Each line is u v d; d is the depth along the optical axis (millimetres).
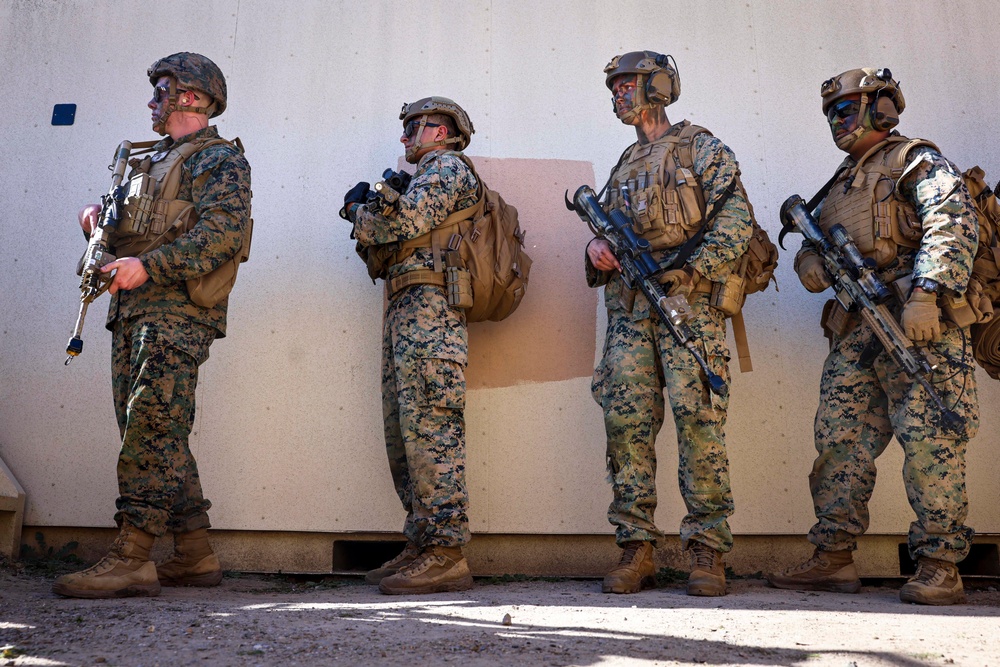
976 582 4020
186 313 3189
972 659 2135
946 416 3143
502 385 4270
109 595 2963
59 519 4156
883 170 3525
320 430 4227
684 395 3402
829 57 4652
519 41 4625
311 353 4297
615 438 3514
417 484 3445
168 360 3115
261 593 3455
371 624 2494
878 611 2898
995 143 4598
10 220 4461
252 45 4613
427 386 3439
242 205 3303
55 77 4605
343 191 4461
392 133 4520
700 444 3393
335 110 4543
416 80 4578
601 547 4180
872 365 3551
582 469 4211
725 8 4684
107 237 3119
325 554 4168
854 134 3617
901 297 3387
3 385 4293
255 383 4273
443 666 2002
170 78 3492
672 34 4645
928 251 3232
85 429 4242
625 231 3523
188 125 3529
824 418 3627
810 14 4695
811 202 3773
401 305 3570
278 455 4207
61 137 4547
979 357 3629
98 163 4523
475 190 3729
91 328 4332
